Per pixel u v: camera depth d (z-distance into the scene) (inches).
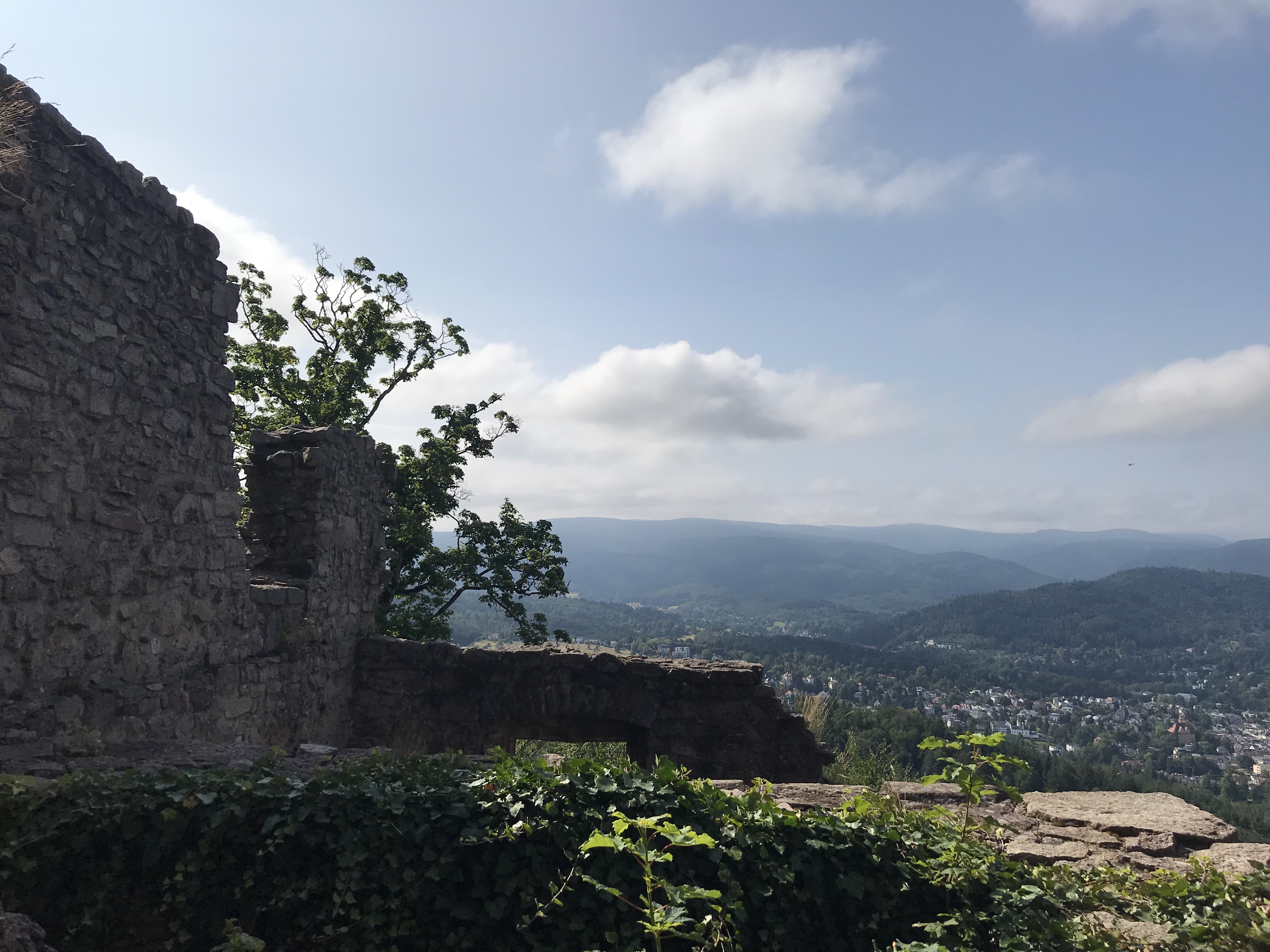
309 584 386.3
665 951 134.1
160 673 280.2
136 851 150.3
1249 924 129.4
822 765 448.5
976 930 139.3
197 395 305.3
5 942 107.1
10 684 219.3
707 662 471.2
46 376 233.1
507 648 478.0
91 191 251.1
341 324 890.7
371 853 146.8
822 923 148.4
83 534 246.7
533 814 150.6
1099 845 191.5
